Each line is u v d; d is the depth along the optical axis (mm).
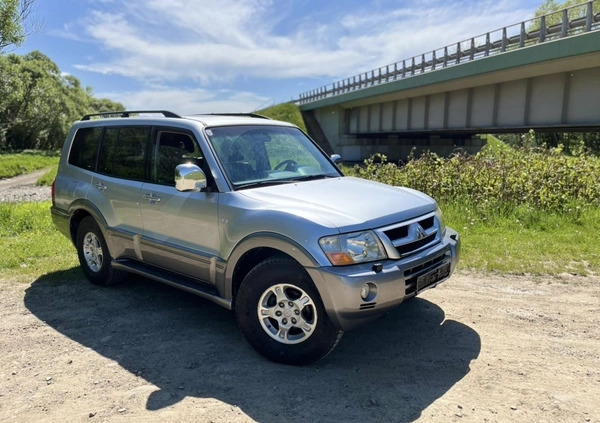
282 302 3486
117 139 5121
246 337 3662
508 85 25047
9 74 39625
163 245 4359
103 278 5359
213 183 3951
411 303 4848
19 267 6430
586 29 18375
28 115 52781
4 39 25641
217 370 3482
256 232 3514
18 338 4121
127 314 4664
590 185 9664
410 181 11125
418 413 2877
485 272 5898
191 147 4246
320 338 3344
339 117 47594
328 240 3211
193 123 4336
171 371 3479
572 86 20844
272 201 3672
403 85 31578
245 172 4145
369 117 42719
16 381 3375
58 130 60156
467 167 10602
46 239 8211
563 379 3279
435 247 3750
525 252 6672
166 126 4555
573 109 20875
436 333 4094
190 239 4121
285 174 4410
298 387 3215
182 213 4152
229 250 3746
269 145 4605
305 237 3252
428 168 11203
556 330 4137
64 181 5734
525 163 10445
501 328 4191
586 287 5309
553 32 21625
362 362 3578
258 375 3395
